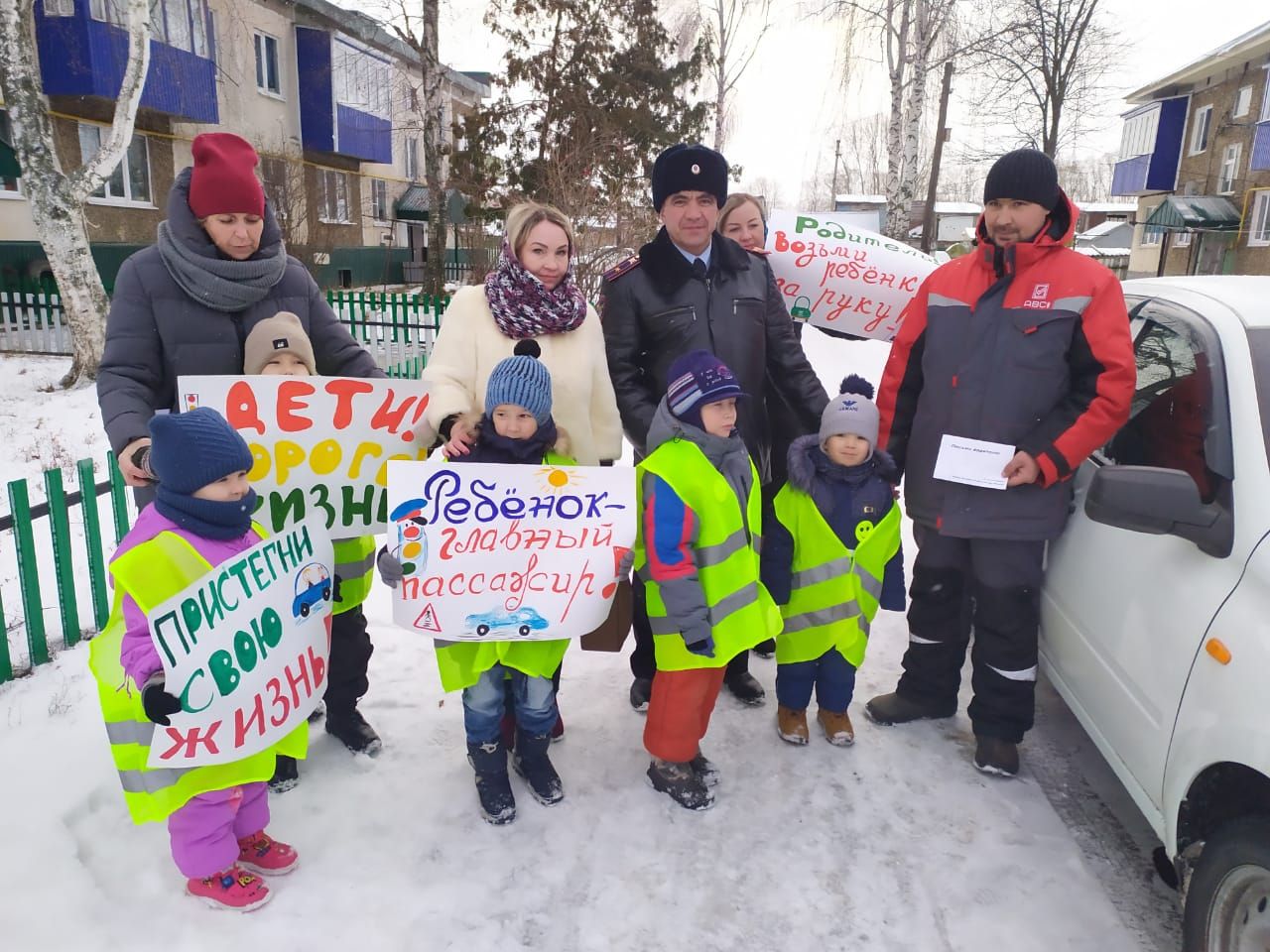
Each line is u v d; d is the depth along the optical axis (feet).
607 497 8.98
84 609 14.39
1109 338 9.07
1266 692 6.20
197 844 7.82
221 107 64.18
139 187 59.11
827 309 14.80
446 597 8.86
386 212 91.15
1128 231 160.35
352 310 36.86
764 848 9.21
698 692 9.48
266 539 7.97
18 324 40.86
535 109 67.51
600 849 9.15
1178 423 8.72
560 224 9.65
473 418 9.39
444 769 10.43
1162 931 8.17
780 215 14.99
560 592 9.04
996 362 9.64
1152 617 7.88
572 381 10.01
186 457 7.29
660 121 70.90
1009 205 9.34
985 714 10.48
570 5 67.87
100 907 8.02
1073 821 9.74
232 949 7.70
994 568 10.07
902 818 9.72
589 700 12.13
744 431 11.06
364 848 9.05
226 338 9.48
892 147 60.13
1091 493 7.61
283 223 61.36
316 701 8.56
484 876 8.72
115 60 51.52
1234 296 9.61
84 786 9.41
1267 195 90.74
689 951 7.91
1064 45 83.20
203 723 7.38
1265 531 6.91
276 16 70.23
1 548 17.01
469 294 10.14
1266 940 6.10
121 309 9.12
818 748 11.06
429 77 57.98
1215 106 101.35
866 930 8.17
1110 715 8.61
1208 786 7.04
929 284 10.52
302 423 9.20
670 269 10.57
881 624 14.71
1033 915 8.36
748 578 9.39
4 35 30.14
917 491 10.52
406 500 8.64
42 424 27.53
